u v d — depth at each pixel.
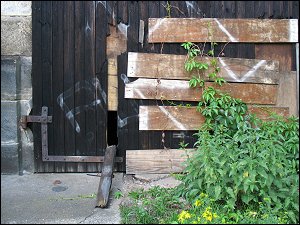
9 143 5.25
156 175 5.28
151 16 5.23
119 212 4.21
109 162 4.86
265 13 5.30
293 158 4.44
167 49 5.26
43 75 5.25
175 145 5.36
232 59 5.26
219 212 4.04
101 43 5.23
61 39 5.22
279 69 5.36
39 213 4.18
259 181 3.97
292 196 4.00
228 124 5.15
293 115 5.27
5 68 5.15
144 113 5.27
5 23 5.20
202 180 4.22
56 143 5.33
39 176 5.27
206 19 5.23
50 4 5.18
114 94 5.34
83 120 5.32
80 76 5.27
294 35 5.30
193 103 5.33
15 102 5.20
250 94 5.31
